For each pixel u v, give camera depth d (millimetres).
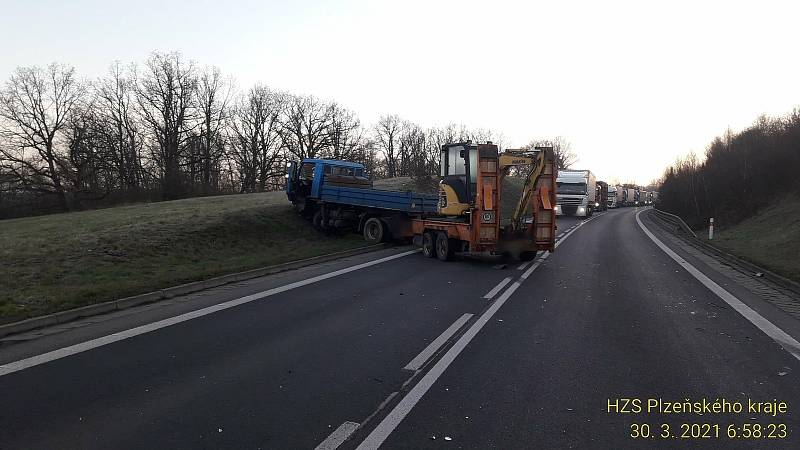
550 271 12906
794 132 29766
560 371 5406
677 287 10617
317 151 68500
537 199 14125
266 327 7078
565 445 3783
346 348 6148
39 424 4031
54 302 7797
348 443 3771
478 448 3717
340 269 12750
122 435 3861
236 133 62031
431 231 15492
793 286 10359
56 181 45750
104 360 5605
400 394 4738
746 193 31672
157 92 53531
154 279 9852
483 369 5449
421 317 7777
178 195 47375
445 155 15312
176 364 5504
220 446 3701
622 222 37250
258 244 16250
